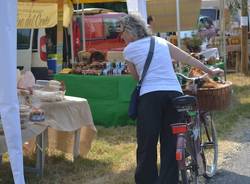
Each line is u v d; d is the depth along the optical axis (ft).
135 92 16.44
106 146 25.53
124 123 29.91
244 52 54.24
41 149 20.63
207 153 20.80
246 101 37.88
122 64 30.68
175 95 16.14
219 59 40.50
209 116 20.72
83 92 30.25
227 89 20.29
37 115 19.56
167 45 16.81
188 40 44.68
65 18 44.62
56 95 21.33
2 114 15.29
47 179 20.45
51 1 39.24
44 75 44.60
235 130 29.14
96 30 51.67
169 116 16.34
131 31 16.42
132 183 19.81
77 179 20.58
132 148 25.32
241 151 24.71
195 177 17.25
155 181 16.25
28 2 38.37
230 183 20.06
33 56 44.78
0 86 15.19
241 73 54.39
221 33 44.42
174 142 16.30
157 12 49.14
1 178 20.56
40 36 44.73
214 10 77.36
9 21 15.03
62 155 23.75
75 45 49.62
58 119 21.16
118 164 22.59
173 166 16.29
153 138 16.06
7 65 15.12
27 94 20.75
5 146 17.65
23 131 18.49
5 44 15.03
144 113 16.01
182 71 26.78
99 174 21.20
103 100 29.94
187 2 49.06
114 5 76.38
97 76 30.01
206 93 19.52
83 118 22.48
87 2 45.14
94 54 34.12
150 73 16.15
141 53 16.22
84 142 23.41
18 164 15.44
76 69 31.65
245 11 53.72
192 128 17.25
